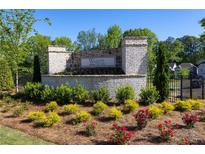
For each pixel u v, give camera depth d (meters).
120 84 15.05
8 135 9.24
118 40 43.72
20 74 28.98
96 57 19.03
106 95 13.85
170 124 9.73
